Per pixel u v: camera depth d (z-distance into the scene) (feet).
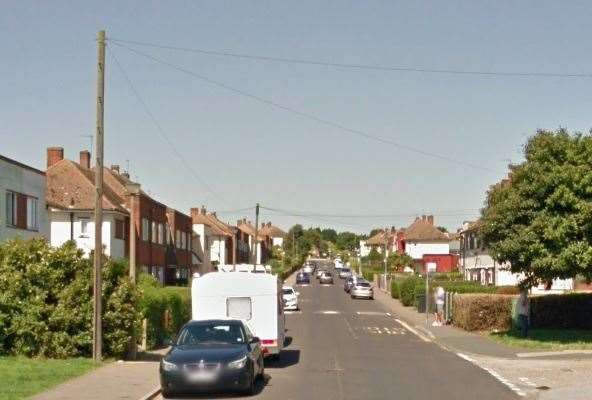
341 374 72.59
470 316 128.16
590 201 97.50
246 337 62.64
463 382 66.95
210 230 301.22
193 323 63.98
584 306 123.03
